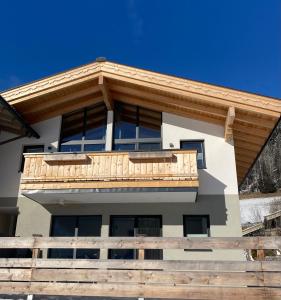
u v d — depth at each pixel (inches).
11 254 399.5
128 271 241.6
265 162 1736.0
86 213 398.6
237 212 377.4
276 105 365.4
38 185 369.4
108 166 368.8
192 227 379.9
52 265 252.2
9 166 436.1
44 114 453.4
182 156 362.0
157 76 398.3
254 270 229.8
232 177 394.0
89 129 451.8
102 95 448.5
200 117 422.9
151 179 355.9
